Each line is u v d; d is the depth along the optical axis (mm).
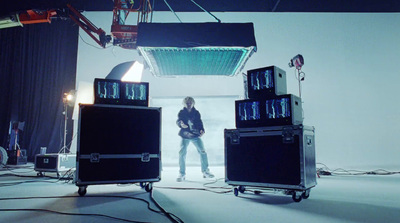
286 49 6051
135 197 2260
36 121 6395
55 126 6309
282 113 2316
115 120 2471
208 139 5828
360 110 5809
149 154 2539
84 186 2320
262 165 2318
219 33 2383
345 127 5770
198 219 1604
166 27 2395
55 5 6098
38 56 6586
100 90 2502
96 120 2410
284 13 6180
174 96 5961
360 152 5684
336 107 5832
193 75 3227
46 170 3527
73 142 6105
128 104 2562
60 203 2023
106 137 2416
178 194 2445
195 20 6230
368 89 5867
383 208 1914
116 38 3965
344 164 5652
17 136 6160
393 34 6031
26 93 6531
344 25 6098
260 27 6141
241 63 2805
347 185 3039
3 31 6719
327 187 2896
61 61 6574
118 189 2695
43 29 6688
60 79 6527
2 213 1717
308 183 2195
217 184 3133
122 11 4129
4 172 4309
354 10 6133
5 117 6559
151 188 2557
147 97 2645
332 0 5918
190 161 5707
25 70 6664
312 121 5809
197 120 3766
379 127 5742
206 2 6051
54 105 6445
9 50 6734
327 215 1714
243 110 2521
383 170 4848
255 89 2492
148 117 2598
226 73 3166
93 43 6238
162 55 2572
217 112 5914
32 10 4141
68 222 1514
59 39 6664
